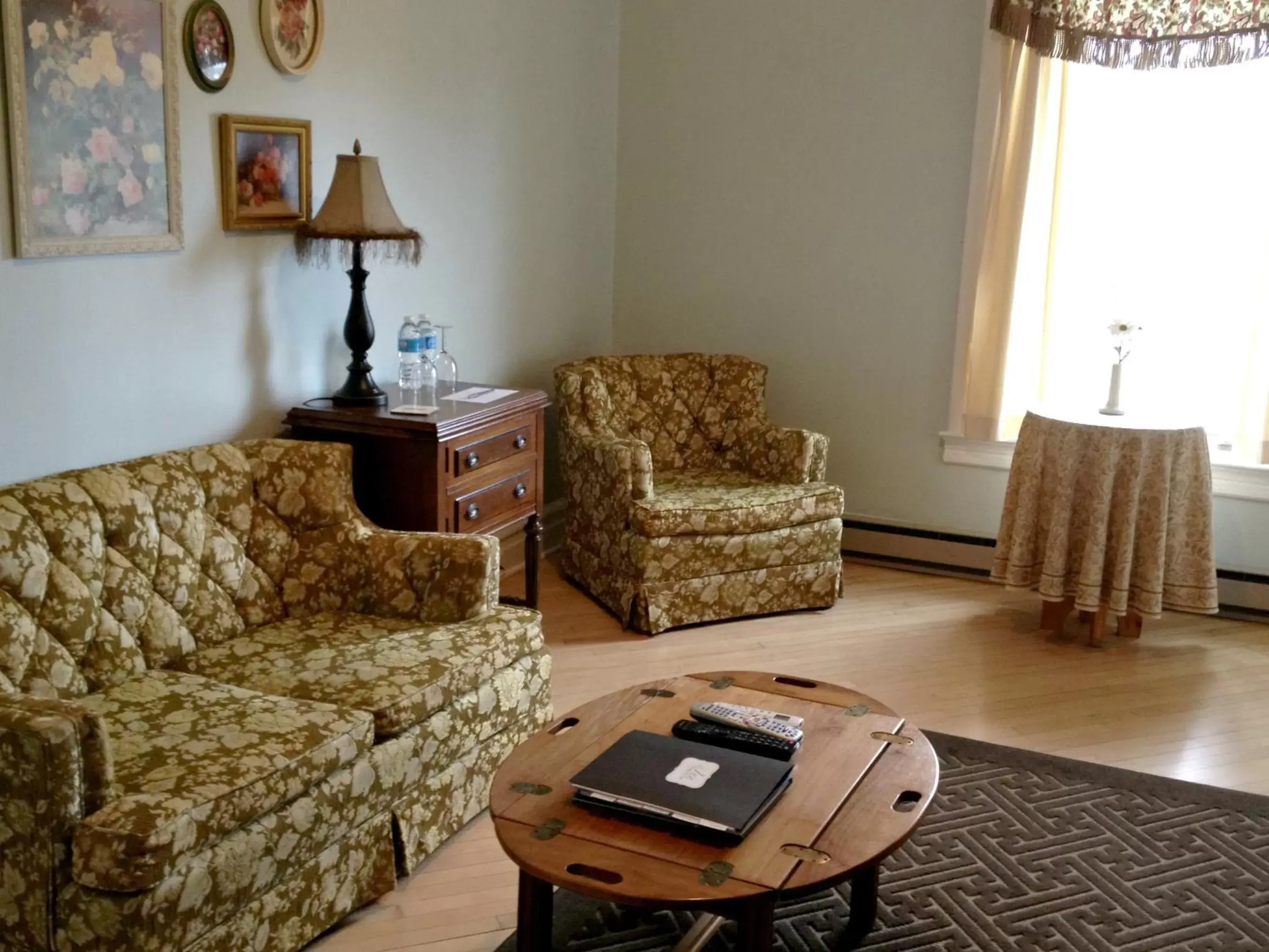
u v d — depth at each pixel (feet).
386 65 12.39
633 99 16.79
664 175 16.80
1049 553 13.16
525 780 7.16
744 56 15.98
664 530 13.14
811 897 8.42
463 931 7.96
